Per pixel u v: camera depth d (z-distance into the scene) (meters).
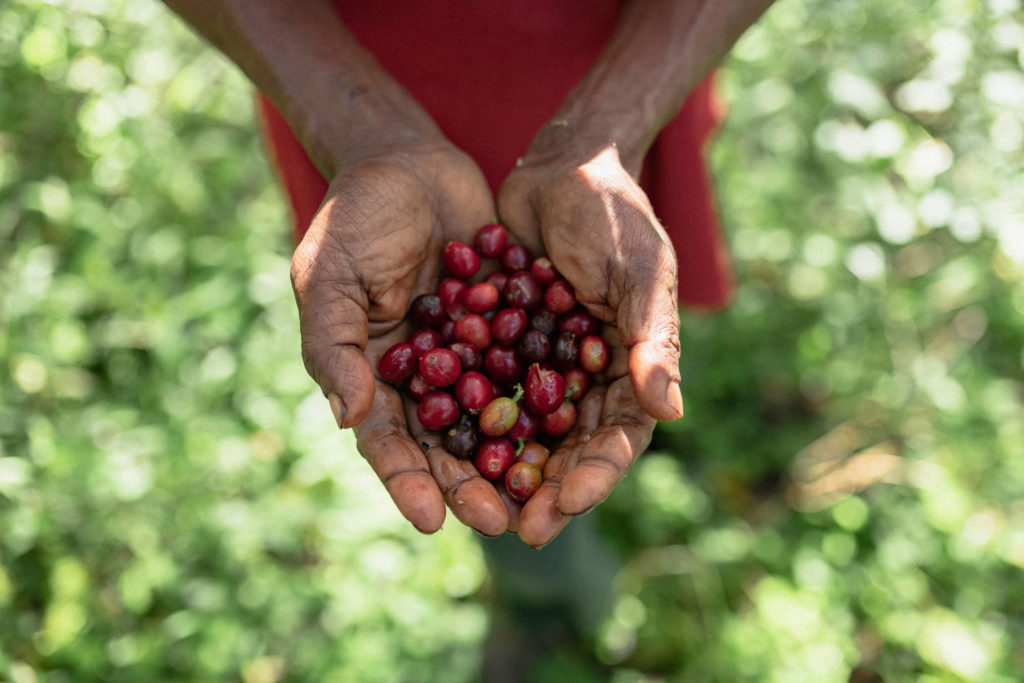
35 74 0.76
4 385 0.72
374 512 0.69
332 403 0.44
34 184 0.74
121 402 0.75
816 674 0.64
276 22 0.51
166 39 0.79
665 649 0.68
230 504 0.69
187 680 0.65
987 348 0.79
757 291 0.77
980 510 0.71
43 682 0.64
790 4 0.76
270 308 0.75
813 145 0.76
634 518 0.72
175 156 0.77
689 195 0.58
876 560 0.69
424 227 0.50
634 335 0.45
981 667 0.64
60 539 0.68
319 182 0.57
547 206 0.50
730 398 0.80
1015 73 0.71
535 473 0.46
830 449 0.77
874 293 0.75
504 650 0.68
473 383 0.48
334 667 0.65
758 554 0.70
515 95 0.55
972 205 0.72
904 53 0.76
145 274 0.76
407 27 0.53
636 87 0.51
